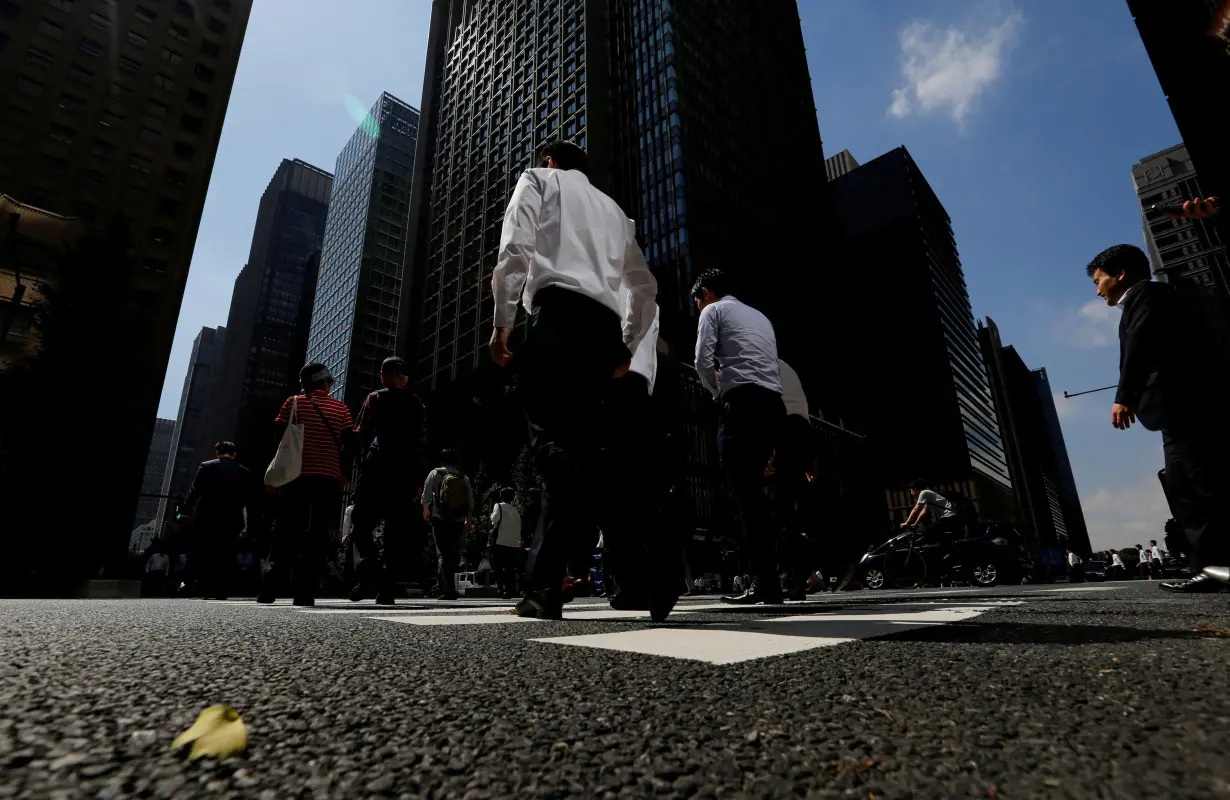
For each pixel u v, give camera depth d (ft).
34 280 86.38
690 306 164.25
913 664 3.83
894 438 281.74
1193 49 34.50
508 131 229.45
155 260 163.84
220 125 184.65
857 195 342.64
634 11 211.82
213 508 22.58
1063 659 3.83
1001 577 40.27
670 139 184.44
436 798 1.82
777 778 1.99
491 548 32.32
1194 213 10.98
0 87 151.53
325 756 2.15
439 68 291.99
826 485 19.80
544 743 2.34
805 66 294.87
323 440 15.29
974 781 1.89
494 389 199.41
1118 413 11.09
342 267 338.34
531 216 8.38
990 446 320.50
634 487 9.16
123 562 130.11
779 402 12.25
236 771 1.97
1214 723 2.31
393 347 311.27
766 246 210.18
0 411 81.92
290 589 15.42
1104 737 2.23
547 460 7.57
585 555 10.53
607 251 8.61
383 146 343.67
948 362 283.18
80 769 1.90
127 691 2.95
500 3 255.09
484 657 4.28
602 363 7.97
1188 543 10.32
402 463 16.63
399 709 2.80
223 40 190.49
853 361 305.12
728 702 2.96
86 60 165.27
